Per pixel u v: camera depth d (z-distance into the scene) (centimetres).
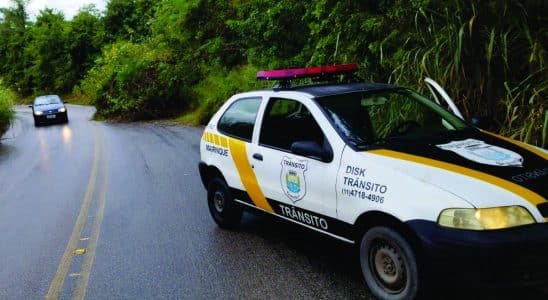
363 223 396
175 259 520
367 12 894
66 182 999
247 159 525
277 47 1291
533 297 377
